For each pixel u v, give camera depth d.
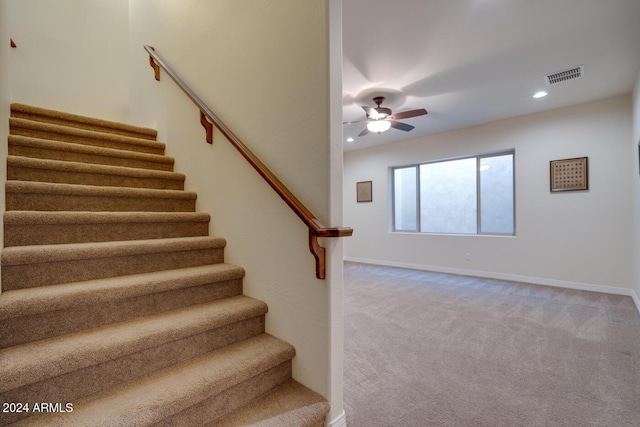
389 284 4.61
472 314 3.23
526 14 2.27
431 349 2.41
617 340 2.54
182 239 1.99
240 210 1.95
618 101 3.83
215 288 1.80
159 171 2.45
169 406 1.13
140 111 3.48
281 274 1.66
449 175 5.62
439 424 1.56
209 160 2.26
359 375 2.03
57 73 3.71
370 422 1.57
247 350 1.54
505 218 4.98
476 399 1.77
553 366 2.13
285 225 1.63
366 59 2.91
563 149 4.23
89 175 2.13
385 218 6.33
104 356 1.18
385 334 2.71
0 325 1.16
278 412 1.34
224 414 1.32
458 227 5.54
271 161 1.72
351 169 6.93
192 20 2.43
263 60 1.76
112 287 1.41
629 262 3.81
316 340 1.48
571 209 4.20
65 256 1.47
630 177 3.78
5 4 1.66
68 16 3.80
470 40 2.60
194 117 2.43
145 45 3.11
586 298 3.73
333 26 1.42
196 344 1.47
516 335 2.67
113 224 1.84
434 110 4.29
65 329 1.30
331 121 1.42
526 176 4.56
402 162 6.04
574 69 3.11
